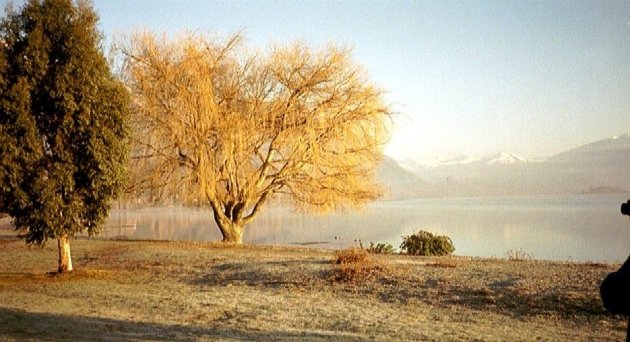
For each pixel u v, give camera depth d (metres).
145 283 17.39
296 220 73.38
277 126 29.03
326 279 16.92
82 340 9.27
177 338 9.88
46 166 16.48
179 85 27.03
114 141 17.06
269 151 29.45
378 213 92.50
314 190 29.69
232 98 28.27
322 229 53.41
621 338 10.25
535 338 10.22
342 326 11.38
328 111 29.14
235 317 12.26
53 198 16.30
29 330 9.82
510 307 13.03
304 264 19.08
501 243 37.97
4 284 16.67
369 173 30.27
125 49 27.20
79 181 16.97
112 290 15.82
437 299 14.11
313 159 28.84
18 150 15.88
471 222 62.81
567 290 13.83
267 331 10.75
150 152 28.05
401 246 27.31
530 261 20.34
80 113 16.59
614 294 4.38
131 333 10.19
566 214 77.56
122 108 17.59
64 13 17.02
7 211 16.31
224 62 28.53
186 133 27.03
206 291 15.95
